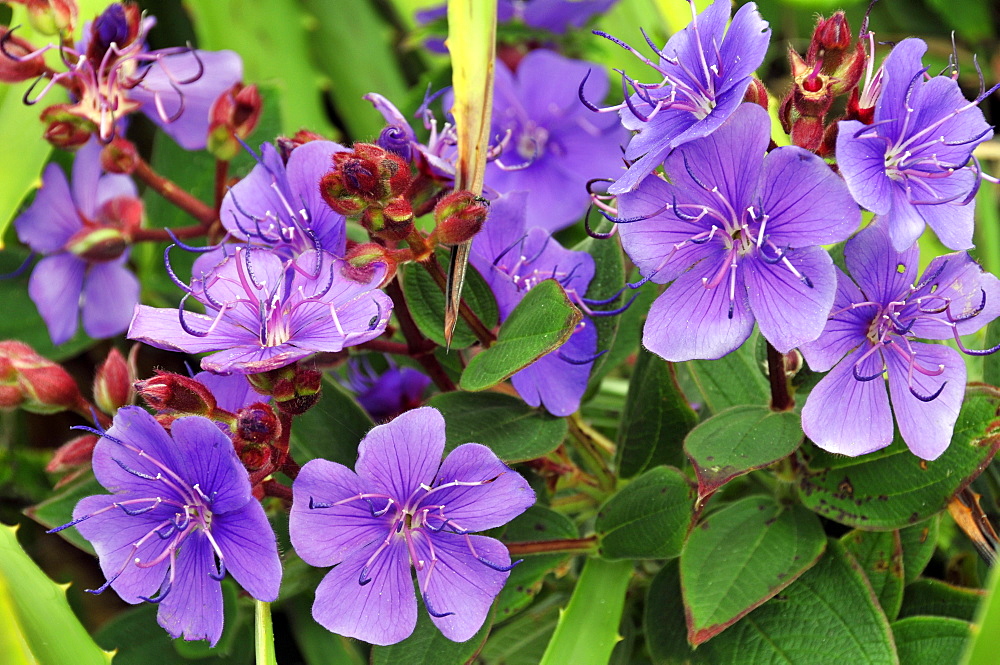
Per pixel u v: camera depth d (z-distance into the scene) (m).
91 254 0.84
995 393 0.69
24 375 0.75
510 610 0.73
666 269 0.67
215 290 0.69
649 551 0.72
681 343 0.66
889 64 0.66
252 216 0.72
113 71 0.79
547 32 0.97
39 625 0.72
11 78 0.79
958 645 0.72
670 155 0.66
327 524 0.66
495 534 0.74
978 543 0.73
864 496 0.71
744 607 0.70
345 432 0.75
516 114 0.93
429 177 0.73
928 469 0.70
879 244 0.67
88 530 0.67
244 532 0.66
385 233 0.68
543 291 0.69
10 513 0.91
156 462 0.66
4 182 0.84
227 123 0.81
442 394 0.74
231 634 0.77
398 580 0.67
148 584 0.67
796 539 0.72
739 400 0.75
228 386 0.71
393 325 0.78
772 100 0.78
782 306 0.65
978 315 0.68
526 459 0.72
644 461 0.77
